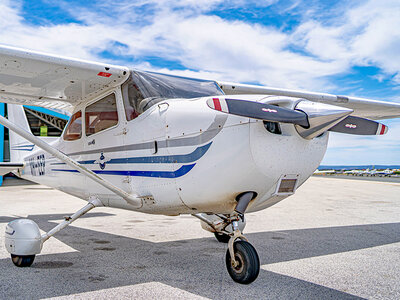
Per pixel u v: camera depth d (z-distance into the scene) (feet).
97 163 12.48
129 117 11.08
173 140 9.52
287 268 10.10
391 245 13.21
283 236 14.85
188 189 9.24
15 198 30.60
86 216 20.56
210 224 12.82
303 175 8.88
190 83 11.66
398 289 8.38
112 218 19.81
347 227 17.19
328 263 10.67
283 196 9.06
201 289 8.25
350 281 8.95
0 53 9.57
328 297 7.80
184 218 19.93
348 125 9.39
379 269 10.04
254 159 8.11
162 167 9.80
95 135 12.61
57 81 11.59
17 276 9.20
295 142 8.40
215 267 10.16
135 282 8.74
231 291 8.13
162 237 14.58
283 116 7.73
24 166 19.26
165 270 9.82
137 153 10.65
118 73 11.05
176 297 7.70
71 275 9.29
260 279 9.07
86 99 13.37
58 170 15.37
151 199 10.37
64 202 27.78
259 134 8.11
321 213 22.30
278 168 8.32
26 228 10.14
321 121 7.88
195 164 8.97
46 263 10.48
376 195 36.65
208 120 8.84
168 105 10.00
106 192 12.25
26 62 10.14
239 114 7.45
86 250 12.19
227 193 8.68
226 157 8.40
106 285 8.49
